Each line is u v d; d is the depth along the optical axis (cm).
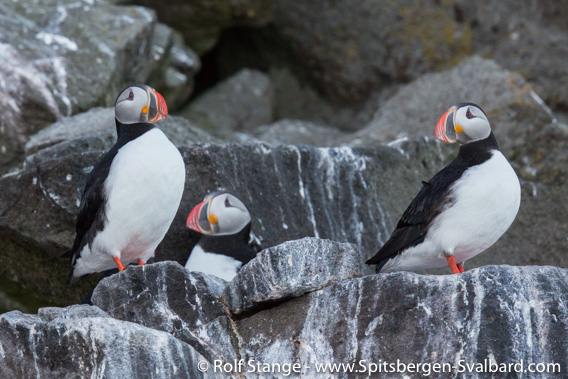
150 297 825
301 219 1198
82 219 971
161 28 1877
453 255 939
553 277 754
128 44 1653
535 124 1589
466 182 923
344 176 1242
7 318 776
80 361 730
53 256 1166
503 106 1602
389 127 1709
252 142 1214
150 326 818
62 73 1527
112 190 930
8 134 1475
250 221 1134
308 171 1223
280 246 801
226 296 828
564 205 1473
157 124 1374
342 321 778
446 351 734
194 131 1434
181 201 1162
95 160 1128
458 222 926
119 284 830
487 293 739
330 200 1223
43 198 1124
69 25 1633
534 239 1430
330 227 1210
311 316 797
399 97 1792
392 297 763
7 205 1135
